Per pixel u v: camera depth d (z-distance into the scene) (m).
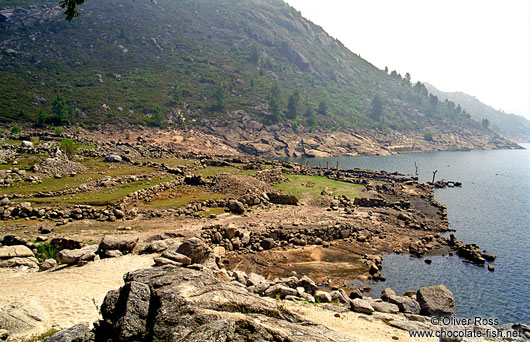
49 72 140.62
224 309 9.30
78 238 23.83
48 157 45.59
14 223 26.31
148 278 10.13
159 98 140.12
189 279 10.29
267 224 32.28
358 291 20.09
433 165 114.50
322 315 14.31
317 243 30.91
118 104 126.75
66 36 176.38
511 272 27.38
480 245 34.75
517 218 45.84
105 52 171.50
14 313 11.05
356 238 33.28
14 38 161.62
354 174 76.19
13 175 36.38
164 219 30.81
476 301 22.56
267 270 24.95
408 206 47.75
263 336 8.09
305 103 183.75
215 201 37.44
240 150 126.44
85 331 8.61
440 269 27.48
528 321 20.25
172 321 8.21
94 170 44.84
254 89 175.38
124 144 70.38
